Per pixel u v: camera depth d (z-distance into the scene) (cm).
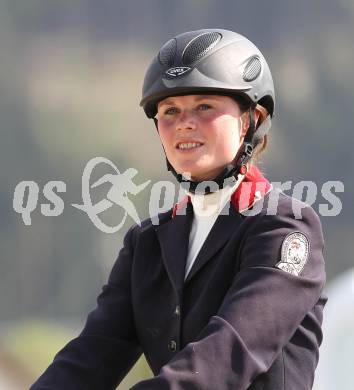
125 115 14825
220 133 905
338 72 15700
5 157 13950
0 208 13425
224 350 839
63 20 15750
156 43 15862
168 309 920
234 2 16075
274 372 874
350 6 16175
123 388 2405
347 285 1217
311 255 885
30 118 14550
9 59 15100
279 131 14875
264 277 866
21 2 15500
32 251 12875
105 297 966
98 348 945
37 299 12788
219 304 891
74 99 14900
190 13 16038
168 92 900
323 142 14838
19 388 4094
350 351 1195
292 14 16112
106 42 15750
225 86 898
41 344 5409
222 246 903
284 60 15875
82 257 12738
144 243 953
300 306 866
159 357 926
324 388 1191
